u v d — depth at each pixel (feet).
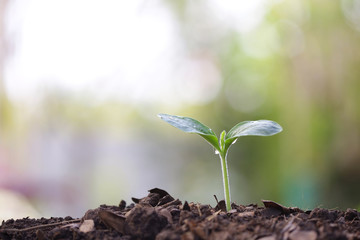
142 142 7.24
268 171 5.82
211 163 6.85
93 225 1.07
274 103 6.07
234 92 6.65
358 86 5.47
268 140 5.92
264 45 6.37
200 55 6.89
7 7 5.64
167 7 6.72
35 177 6.22
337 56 5.57
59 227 1.09
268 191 5.79
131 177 7.20
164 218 1.03
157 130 7.20
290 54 5.95
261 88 6.37
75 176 6.72
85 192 6.89
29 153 6.09
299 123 5.67
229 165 6.22
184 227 1.00
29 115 5.99
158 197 1.20
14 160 5.91
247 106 6.55
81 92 6.56
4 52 5.71
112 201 7.18
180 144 7.14
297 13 5.89
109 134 7.03
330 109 5.53
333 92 5.55
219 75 6.84
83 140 6.77
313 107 5.60
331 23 5.59
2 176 5.87
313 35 5.67
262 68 6.34
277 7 6.05
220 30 6.75
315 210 1.11
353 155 5.32
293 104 5.79
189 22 6.79
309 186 5.33
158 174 7.20
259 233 0.99
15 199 3.57
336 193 5.30
